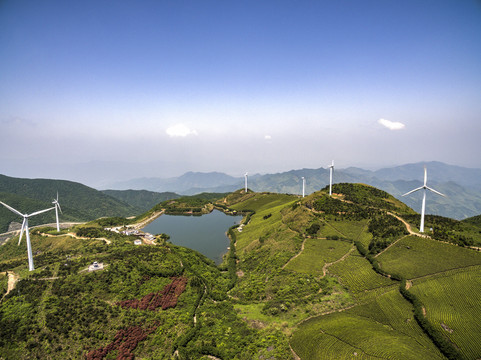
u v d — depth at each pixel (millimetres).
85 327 101000
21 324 98500
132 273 137125
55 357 89438
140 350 98938
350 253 157750
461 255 129500
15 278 132250
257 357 94312
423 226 157250
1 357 87062
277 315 119562
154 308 119938
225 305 130875
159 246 183000
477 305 101688
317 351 92938
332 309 118125
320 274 144625
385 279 128875
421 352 88312
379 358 85562
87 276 128500
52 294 114438
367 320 108250
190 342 104125
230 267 187250
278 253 174500
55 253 172625
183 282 141875
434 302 107562
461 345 88750
